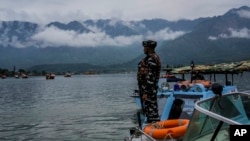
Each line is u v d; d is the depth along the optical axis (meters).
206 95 11.41
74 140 18.64
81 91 70.75
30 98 53.59
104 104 39.53
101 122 24.97
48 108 37.00
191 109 9.91
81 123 24.84
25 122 26.47
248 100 5.32
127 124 23.53
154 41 7.90
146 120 8.58
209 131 4.24
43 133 21.19
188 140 4.75
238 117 5.23
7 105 42.34
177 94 11.48
